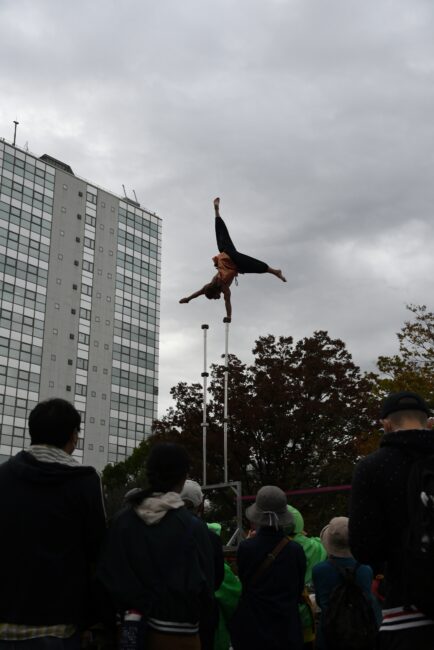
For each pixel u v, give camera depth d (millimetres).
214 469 25031
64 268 75812
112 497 28266
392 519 2922
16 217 72375
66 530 2936
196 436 25484
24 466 2994
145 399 79688
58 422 3168
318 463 24625
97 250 80438
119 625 3131
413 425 3162
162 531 3043
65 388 71375
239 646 4039
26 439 65812
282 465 24156
